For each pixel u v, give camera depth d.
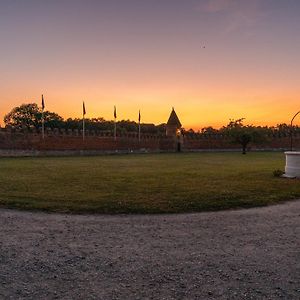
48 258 5.52
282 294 4.23
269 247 6.11
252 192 12.09
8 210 9.37
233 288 4.40
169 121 81.00
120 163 30.03
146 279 4.69
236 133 55.75
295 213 9.11
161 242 6.41
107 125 103.75
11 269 5.06
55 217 8.55
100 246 6.16
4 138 47.62
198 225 7.75
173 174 18.78
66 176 17.69
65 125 95.00
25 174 18.83
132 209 9.34
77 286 4.48
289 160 17.23
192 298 4.13
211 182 14.93
